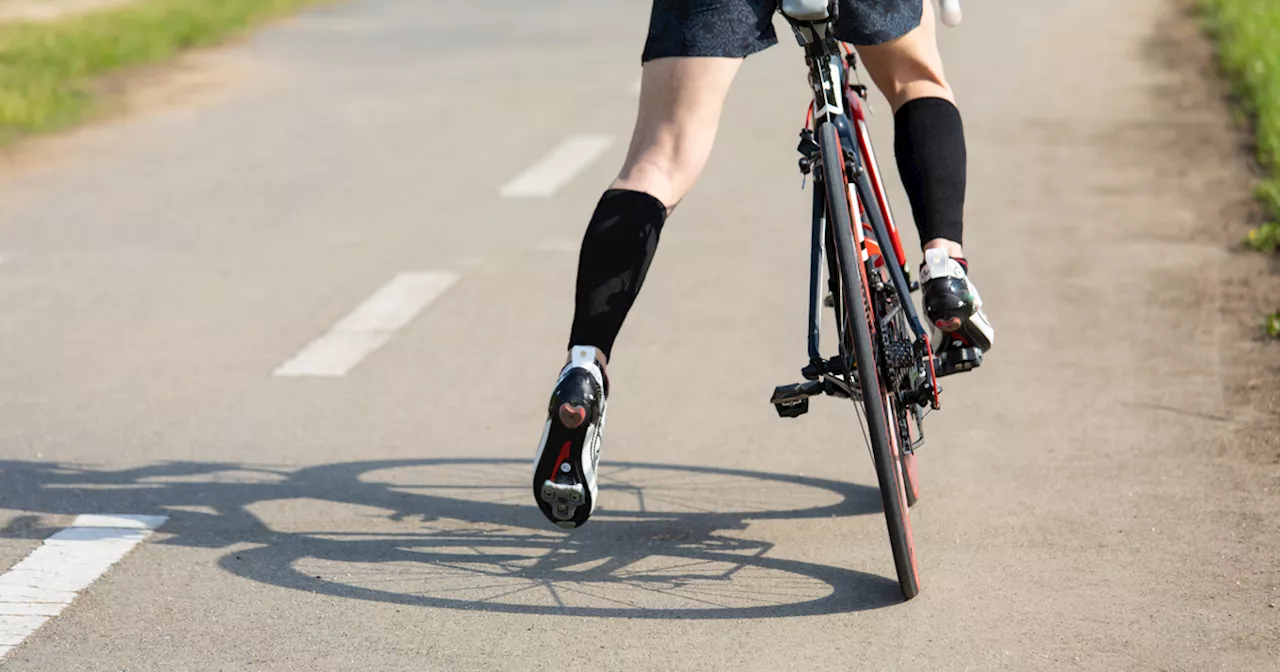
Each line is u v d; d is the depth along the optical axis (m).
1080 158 13.10
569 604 5.12
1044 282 9.45
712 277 9.89
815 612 5.01
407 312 9.25
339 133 15.30
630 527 5.85
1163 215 11.10
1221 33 19.42
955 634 4.82
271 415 7.39
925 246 5.13
